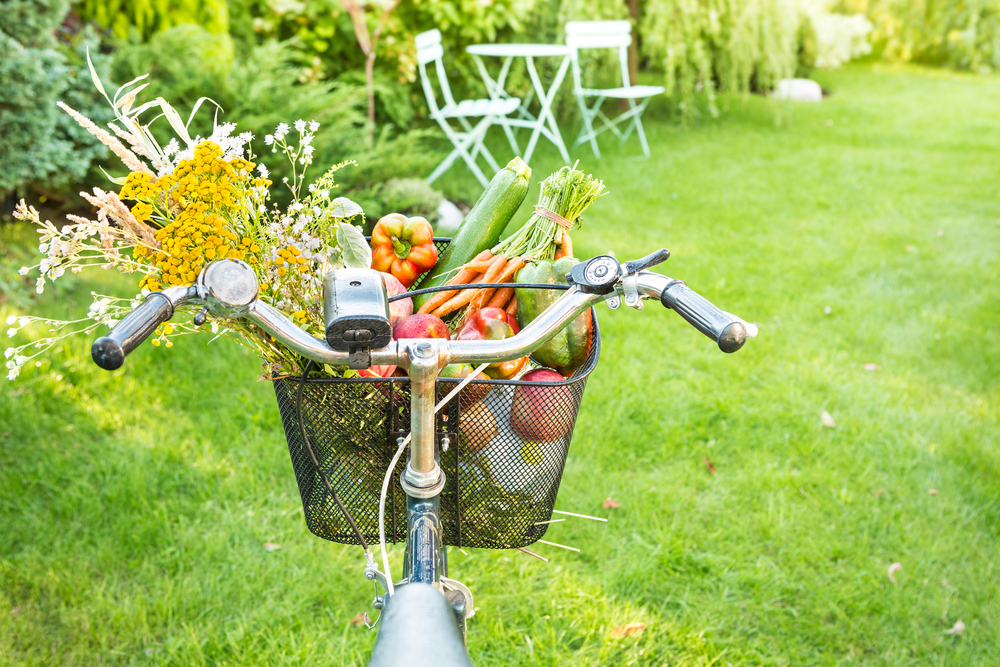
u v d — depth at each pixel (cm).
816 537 278
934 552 273
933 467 319
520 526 136
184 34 501
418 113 797
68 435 313
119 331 89
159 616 237
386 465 130
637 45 979
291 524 275
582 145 805
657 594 254
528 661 226
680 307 101
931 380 389
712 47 872
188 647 225
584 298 109
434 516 116
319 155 448
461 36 789
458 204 603
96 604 239
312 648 226
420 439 113
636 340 411
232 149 123
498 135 820
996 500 300
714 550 273
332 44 718
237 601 245
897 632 243
